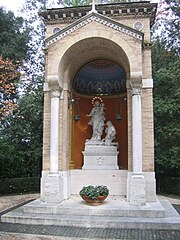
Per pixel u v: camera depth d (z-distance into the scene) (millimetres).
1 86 18047
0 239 9719
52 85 14758
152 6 16000
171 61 26000
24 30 27688
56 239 9828
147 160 14688
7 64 18469
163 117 22938
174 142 22391
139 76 14031
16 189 23047
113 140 18125
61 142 15312
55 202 13750
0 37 24312
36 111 26406
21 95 27625
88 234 10438
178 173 23562
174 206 16344
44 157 15367
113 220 11539
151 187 14461
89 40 14984
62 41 14883
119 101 19000
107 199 14773
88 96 19328
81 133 18766
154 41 27234
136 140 13773
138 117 13969
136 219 11711
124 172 15789
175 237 10102
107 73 18859
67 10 16797
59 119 15461
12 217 12117
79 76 18281
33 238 9891
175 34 26078
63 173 15102
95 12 14750
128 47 14375
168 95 23391
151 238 9992
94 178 16047
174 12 26281
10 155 23250
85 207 12750
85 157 16766
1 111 16969
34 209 12875
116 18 16469
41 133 26828
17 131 26938
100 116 17922
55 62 14742
